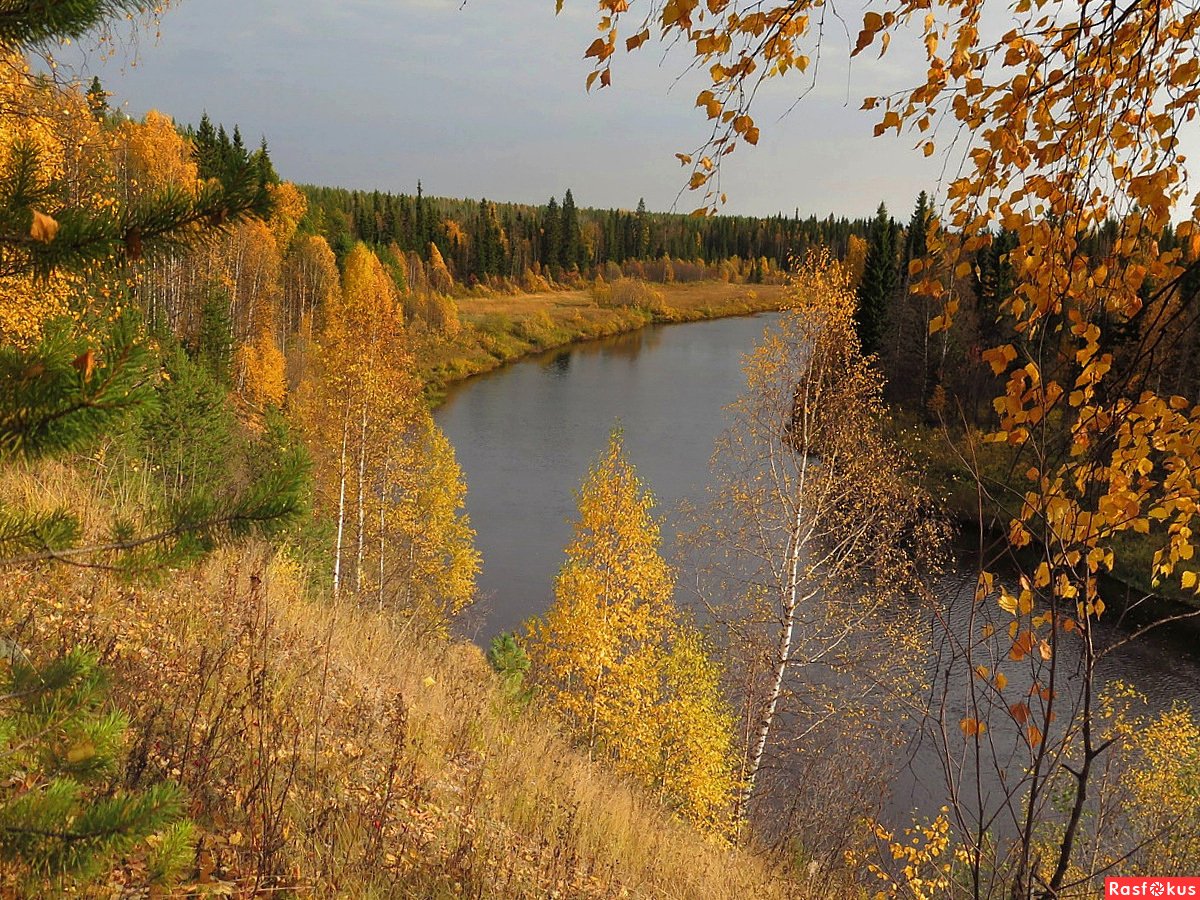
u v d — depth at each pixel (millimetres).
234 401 35344
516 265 129750
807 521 13008
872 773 10930
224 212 2139
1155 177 2803
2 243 2045
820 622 13273
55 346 2039
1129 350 3092
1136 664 19391
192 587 6246
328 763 4820
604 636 13781
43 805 2432
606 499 14109
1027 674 14719
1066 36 2805
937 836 7289
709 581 17500
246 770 4285
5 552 2465
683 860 6680
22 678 2799
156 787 2604
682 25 2764
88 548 2490
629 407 52531
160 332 28172
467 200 170125
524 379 64188
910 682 12992
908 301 36594
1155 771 10086
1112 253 3088
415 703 6887
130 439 10531
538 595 25812
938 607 3688
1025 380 3123
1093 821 8648
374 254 73312
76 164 8016
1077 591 3088
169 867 2693
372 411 19562
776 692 12766
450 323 73188
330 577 16016
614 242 151500
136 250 2123
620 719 13289
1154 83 2865
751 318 117938
